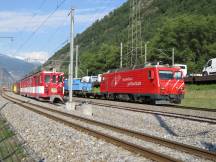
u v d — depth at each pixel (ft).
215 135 54.08
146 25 526.98
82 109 96.94
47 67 150.30
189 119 73.46
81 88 205.16
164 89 117.29
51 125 67.10
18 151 44.91
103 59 382.22
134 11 234.79
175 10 520.42
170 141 44.04
